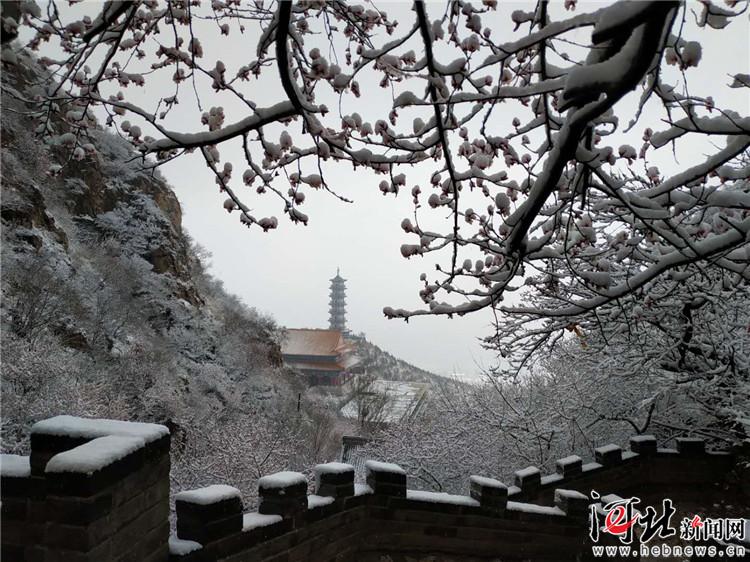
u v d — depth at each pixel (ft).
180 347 133.59
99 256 132.26
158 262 153.38
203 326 152.66
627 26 9.25
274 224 18.12
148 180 170.71
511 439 48.44
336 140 15.65
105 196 154.10
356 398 209.15
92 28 14.33
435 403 65.46
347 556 21.07
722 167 17.40
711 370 36.50
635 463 34.76
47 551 11.34
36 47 16.42
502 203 16.90
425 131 15.37
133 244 150.41
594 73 10.53
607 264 19.85
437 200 19.07
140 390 93.45
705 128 14.32
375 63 17.04
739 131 14.01
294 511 18.83
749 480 34.22
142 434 13.55
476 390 56.70
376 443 70.03
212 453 68.33
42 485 11.95
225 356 152.87
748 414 35.55
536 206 15.56
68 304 94.89
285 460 73.72
